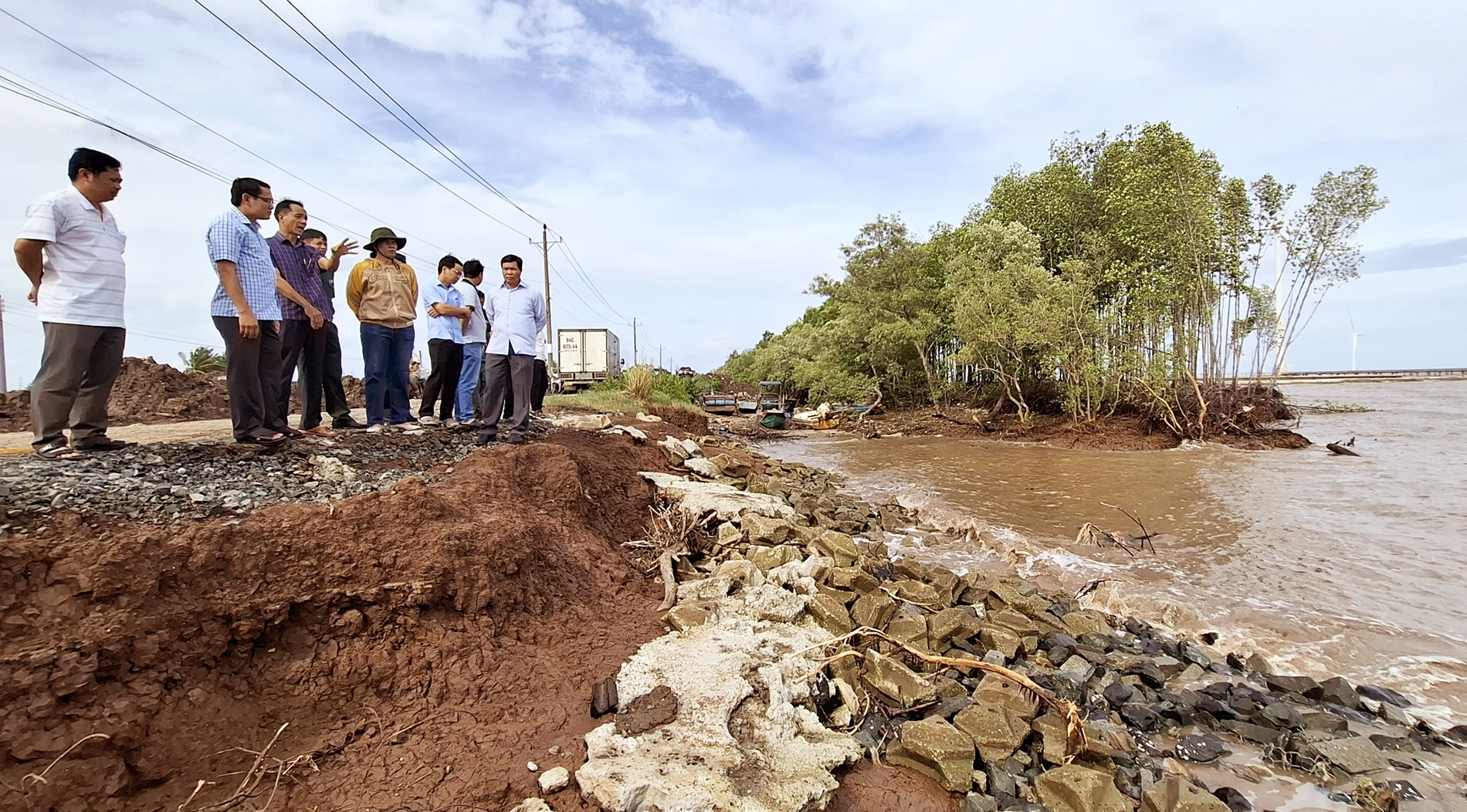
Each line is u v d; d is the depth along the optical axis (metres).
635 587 5.89
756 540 7.57
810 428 32.00
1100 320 23.58
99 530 3.58
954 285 28.22
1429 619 6.45
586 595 5.29
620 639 4.79
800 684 4.32
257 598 3.60
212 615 3.43
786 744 3.75
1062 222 28.80
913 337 30.77
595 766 3.21
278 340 6.09
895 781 3.78
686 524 7.44
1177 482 13.87
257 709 3.33
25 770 2.62
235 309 5.55
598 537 6.47
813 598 5.77
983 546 9.24
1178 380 23.19
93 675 2.94
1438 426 24.42
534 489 6.38
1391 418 27.83
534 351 7.79
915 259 31.83
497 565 4.57
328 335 7.63
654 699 3.86
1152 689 5.24
